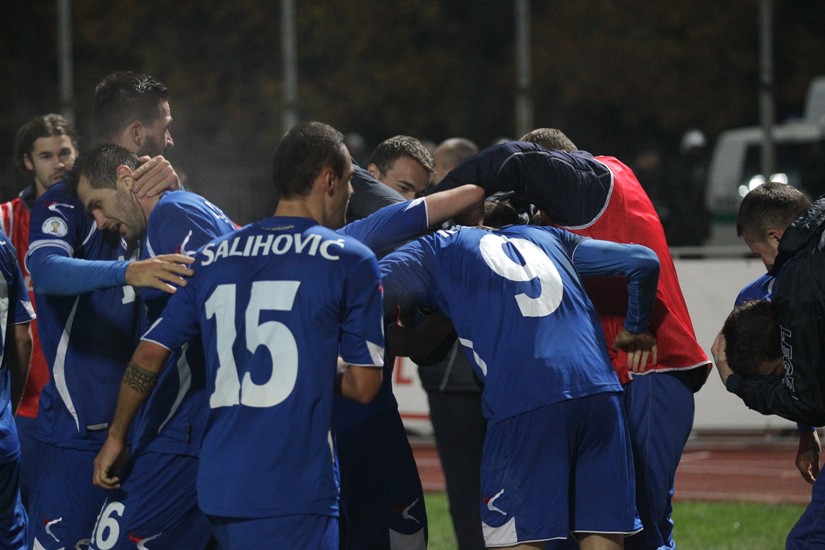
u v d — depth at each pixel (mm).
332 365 11617
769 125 54031
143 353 12141
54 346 14289
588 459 13078
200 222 13094
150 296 13117
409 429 31922
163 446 13180
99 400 14148
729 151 57344
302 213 12062
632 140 90938
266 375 11484
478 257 13156
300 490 11430
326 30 91688
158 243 13070
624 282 14422
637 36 91375
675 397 14625
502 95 94375
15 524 15430
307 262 11617
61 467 14297
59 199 14062
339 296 11594
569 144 15516
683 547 20844
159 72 91500
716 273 30516
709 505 25094
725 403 31234
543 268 13125
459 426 17453
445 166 20625
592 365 12961
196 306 12047
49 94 94750
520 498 12781
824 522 12703
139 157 14516
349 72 91062
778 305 12539
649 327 14406
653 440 14555
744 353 13195
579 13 92000
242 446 11484
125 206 13562
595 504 13039
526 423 12742
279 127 87250
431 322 14703
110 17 93312
